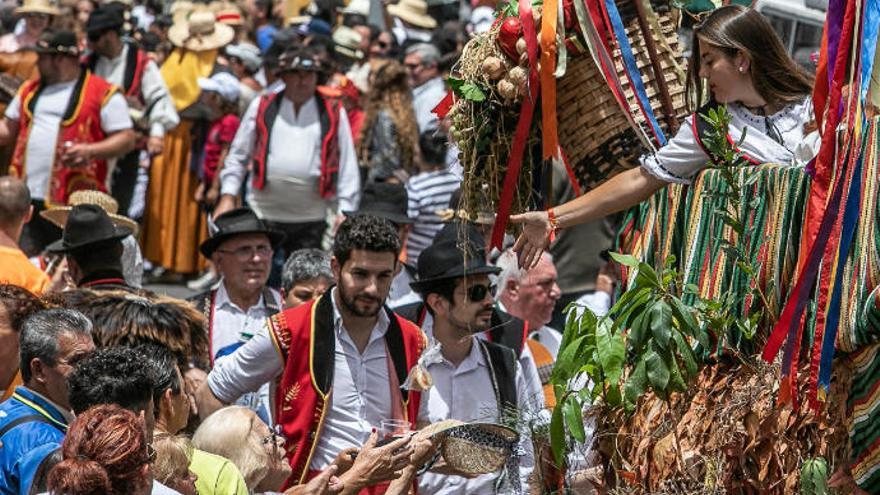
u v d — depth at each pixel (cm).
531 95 906
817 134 870
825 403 790
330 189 1934
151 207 2277
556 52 901
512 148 919
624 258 834
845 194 771
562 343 854
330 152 1933
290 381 1033
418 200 1683
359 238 1026
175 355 1002
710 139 843
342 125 1947
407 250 1689
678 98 925
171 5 2933
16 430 874
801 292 779
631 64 905
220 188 2180
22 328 908
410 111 2020
